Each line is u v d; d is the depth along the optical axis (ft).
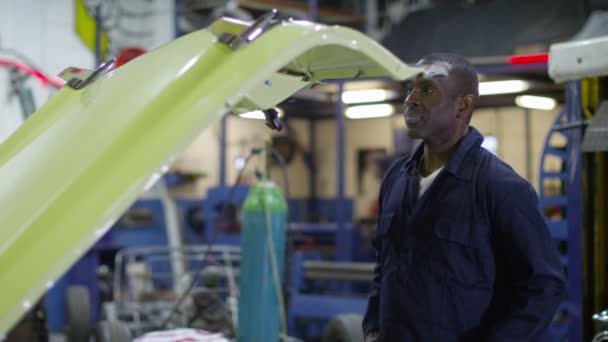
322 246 35.65
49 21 25.20
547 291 7.56
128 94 5.98
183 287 24.94
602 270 13.65
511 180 7.78
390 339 8.04
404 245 8.08
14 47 23.97
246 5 37.99
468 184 7.86
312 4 29.50
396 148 46.68
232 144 46.55
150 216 31.63
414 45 30.19
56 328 24.93
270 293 15.60
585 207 13.57
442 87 7.91
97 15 27.02
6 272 4.55
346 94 33.09
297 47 5.57
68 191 5.05
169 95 5.60
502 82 29.04
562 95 32.55
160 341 12.25
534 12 27.89
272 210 15.61
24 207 5.24
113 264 29.40
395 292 8.06
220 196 32.65
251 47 5.63
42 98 22.21
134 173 4.98
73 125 6.24
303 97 32.73
